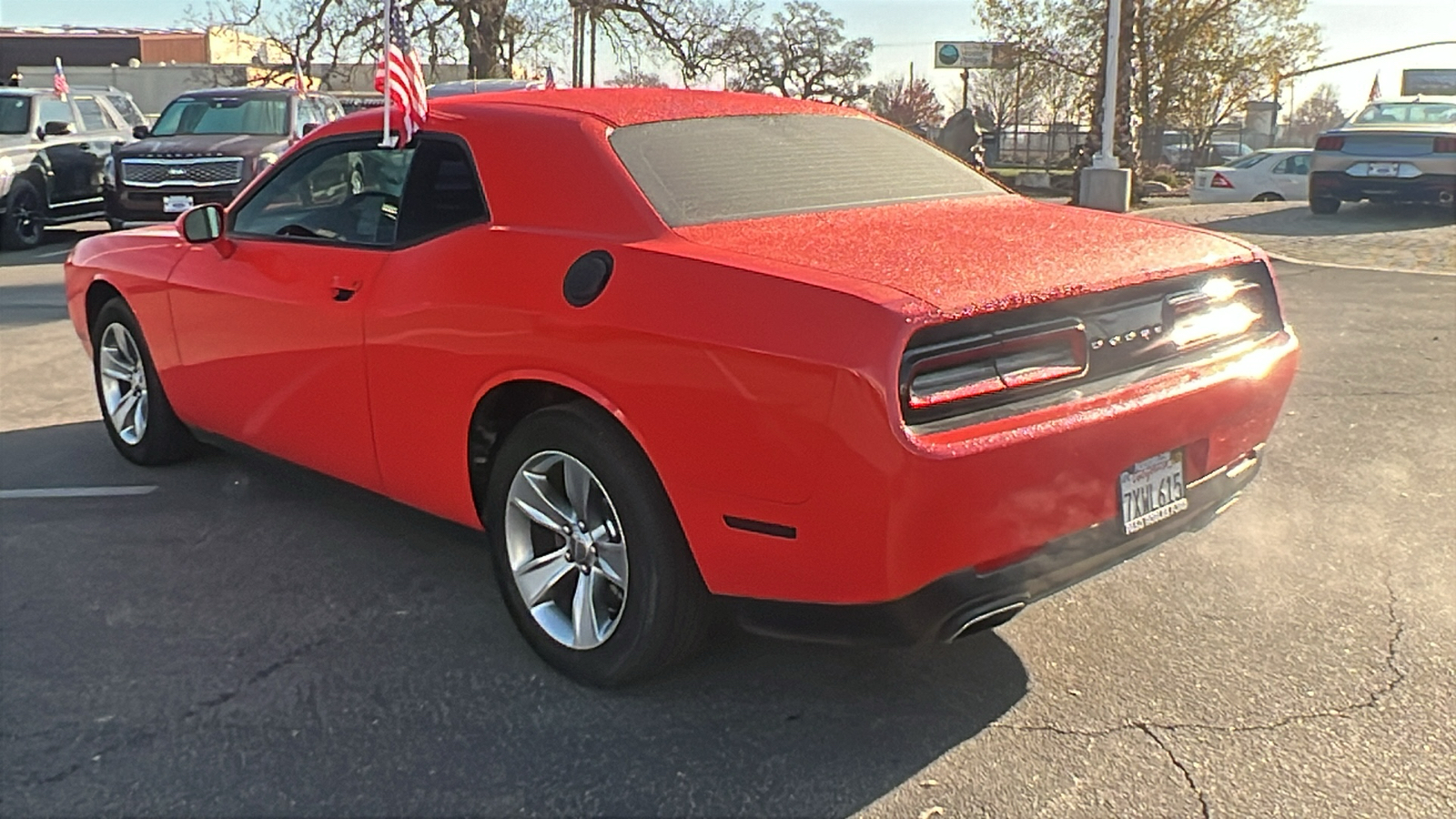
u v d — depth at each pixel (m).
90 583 4.20
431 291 3.65
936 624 2.90
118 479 5.37
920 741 3.14
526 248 3.45
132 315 5.22
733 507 2.96
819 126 4.18
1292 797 2.86
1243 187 23.47
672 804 2.87
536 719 3.26
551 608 3.54
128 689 3.44
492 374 3.45
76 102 16.53
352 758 3.07
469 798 2.90
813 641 3.03
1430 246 12.84
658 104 3.96
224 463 5.59
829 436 2.75
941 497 2.74
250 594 4.10
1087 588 4.09
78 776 2.99
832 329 2.77
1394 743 3.09
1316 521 4.69
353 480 4.21
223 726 3.23
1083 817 2.80
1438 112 16.25
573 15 32.50
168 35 59.56
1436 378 6.94
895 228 3.41
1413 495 4.96
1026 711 3.29
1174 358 3.30
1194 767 3.00
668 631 3.21
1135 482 3.15
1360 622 3.79
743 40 33.38
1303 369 7.22
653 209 3.34
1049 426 2.89
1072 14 37.03
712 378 2.92
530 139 3.64
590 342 3.17
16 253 14.60
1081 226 3.63
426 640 3.74
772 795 2.90
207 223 4.56
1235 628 3.77
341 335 3.99
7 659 3.62
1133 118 22.59
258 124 15.05
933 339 2.78
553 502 3.47
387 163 4.03
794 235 3.30
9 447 5.88
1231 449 3.48
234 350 4.54
